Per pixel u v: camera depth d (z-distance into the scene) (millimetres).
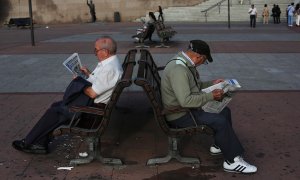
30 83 9070
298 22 25750
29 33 22922
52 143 5520
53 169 4789
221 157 5070
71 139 5645
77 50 13891
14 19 31125
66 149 5336
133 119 6426
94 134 4680
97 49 4859
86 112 4625
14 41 17797
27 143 5121
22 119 6531
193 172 4691
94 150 4855
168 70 4703
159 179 4535
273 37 17750
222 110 5082
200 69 10414
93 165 4871
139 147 5371
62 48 14531
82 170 4758
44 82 9148
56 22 36062
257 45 14797
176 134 4707
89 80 5062
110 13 35594
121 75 4840
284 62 11258
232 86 4656
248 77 9516
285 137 5695
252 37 17766
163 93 4793
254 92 8086
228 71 10180
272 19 30922
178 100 4547
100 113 4613
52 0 35781
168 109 4652
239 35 18781
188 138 5660
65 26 30219
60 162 4969
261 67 10633
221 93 4594
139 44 15344
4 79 9500
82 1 35688
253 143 5500
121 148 5348
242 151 4625
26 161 4996
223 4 32594
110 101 4523
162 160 4859
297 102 7375
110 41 4871
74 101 4812
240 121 6371
